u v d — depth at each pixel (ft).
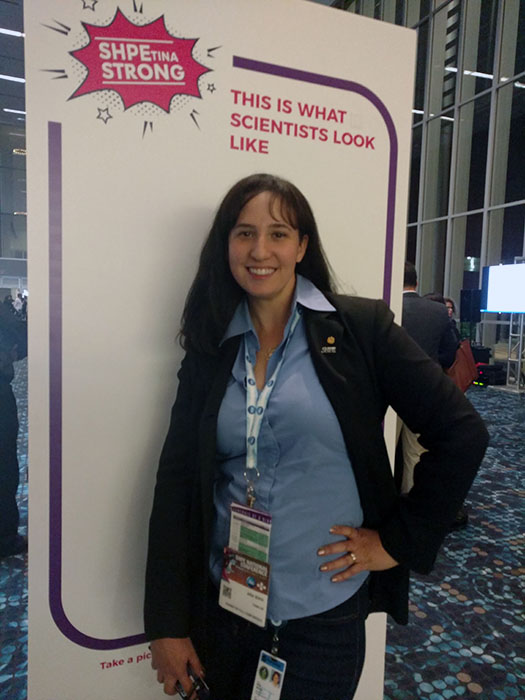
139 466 3.84
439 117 32.68
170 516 3.18
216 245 3.05
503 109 28.09
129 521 3.87
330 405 2.83
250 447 2.88
